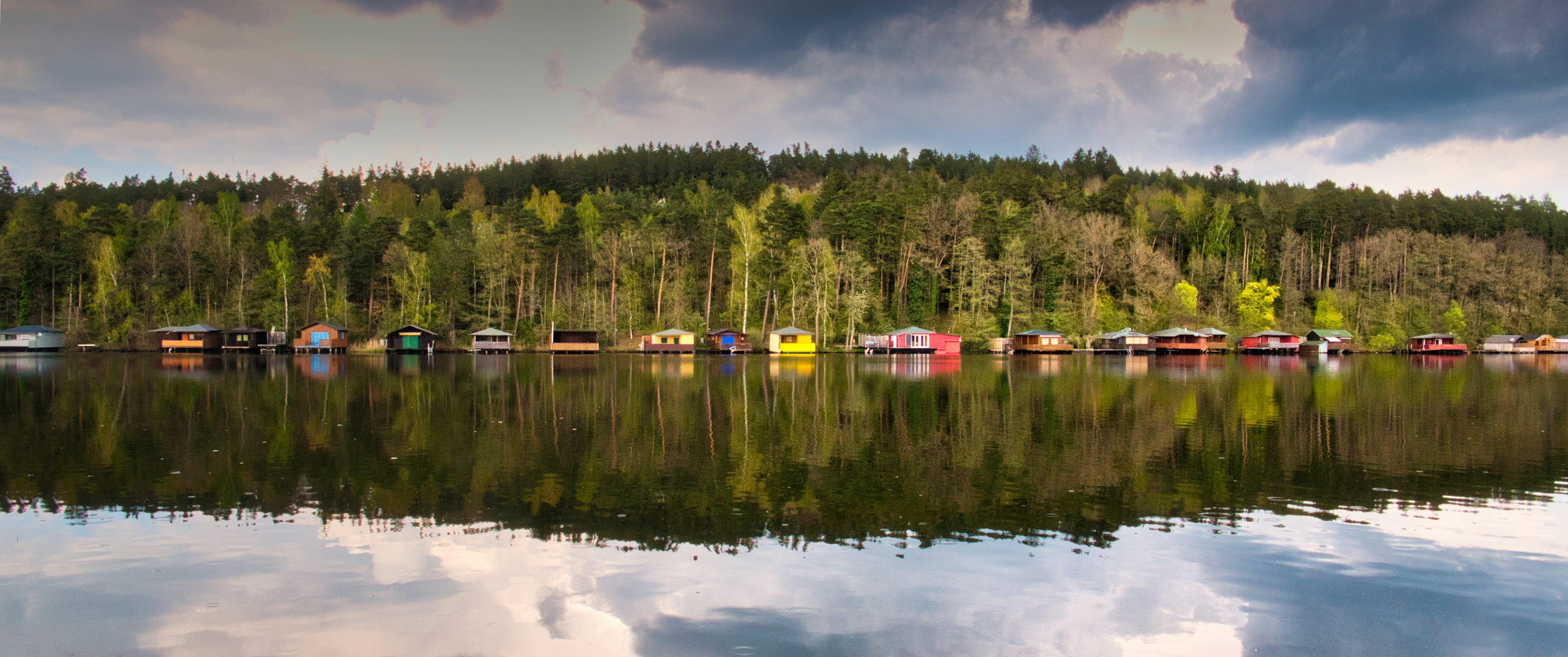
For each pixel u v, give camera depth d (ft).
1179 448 91.91
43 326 335.06
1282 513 64.34
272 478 74.43
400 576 49.42
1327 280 434.71
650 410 125.80
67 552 53.31
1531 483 74.54
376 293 377.91
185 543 55.36
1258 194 609.83
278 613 43.96
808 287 358.43
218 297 368.27
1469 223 467.93
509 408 127.54
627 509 64.23
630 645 40.42
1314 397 150.51
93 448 89.66
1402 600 46.60
